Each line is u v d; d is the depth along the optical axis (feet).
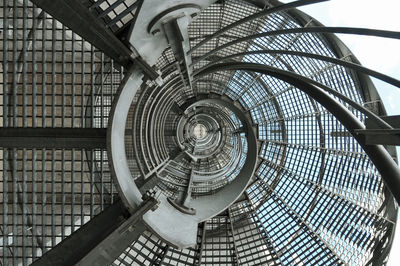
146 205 20.93
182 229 24.62
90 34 17.70
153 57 18.40
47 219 36.14
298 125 58.65
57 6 16.07
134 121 27.48
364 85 44.09
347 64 14.25
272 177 59.98
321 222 53.21
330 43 44.14
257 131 62.08
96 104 31.37
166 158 48.83
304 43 47.75
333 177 53.88
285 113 60.03
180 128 64.95
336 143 54.13
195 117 71.26
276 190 59.31
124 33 17.85
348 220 50.14
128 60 18.99
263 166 60.49
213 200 44.29
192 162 65.46
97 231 22.66
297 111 58.65
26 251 26.61
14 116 26.30
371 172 48.85
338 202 52.24
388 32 11.27
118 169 20.26
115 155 20.07
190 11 14.82
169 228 23.44
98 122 31.17
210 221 54.70
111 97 29.14
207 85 63.67
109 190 28.66
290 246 54.34
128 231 20.97
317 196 55.06
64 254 21.99
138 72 19.65
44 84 26.55
